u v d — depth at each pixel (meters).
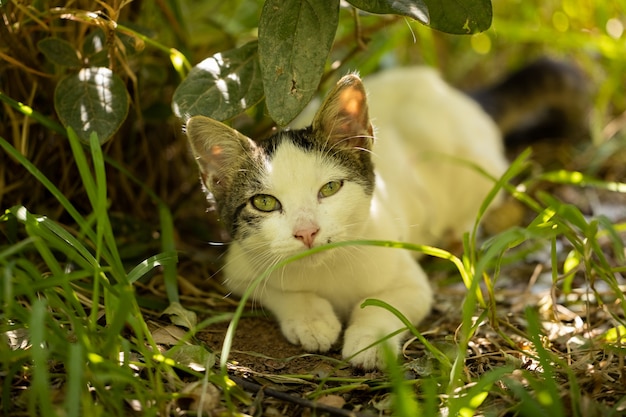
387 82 1.08
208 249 1.01
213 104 0.86
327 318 0.88
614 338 0.84
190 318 0.88
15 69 0.92
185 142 1.01
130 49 0.90
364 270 0.89
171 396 0.78
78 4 0.92
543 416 0.76
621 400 0.78
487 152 1.06
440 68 1.23
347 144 0.89
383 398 0.80
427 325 0.91
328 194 0.87
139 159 1.00
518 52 1.25
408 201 0.98
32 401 0.76
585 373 0.82
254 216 0.87
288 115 0.83
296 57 0.83
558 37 1.10
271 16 0.83
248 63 0.87
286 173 0.87
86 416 0.76
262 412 0.79
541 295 0.93
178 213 1.01
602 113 1.15
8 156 0.94
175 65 0.92
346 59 0.97
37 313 0.76
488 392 0.79
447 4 0.83
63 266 0.92
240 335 0.89
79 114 0.87
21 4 0.89
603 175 1.12
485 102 1.16
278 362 0.85
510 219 1.07
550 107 1.19
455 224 1.06
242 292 0.92
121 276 0.80
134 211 0.99
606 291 0.92
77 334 0.77
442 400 0.80
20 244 0.78
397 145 1.01
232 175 0.89
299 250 0.85
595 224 0.83
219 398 0.80
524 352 0.83
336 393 0.82
